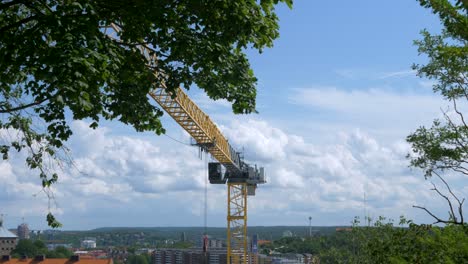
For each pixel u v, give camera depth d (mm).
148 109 22422
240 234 134250
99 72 17500
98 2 19141
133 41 20703
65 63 16406
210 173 122750
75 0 18062
